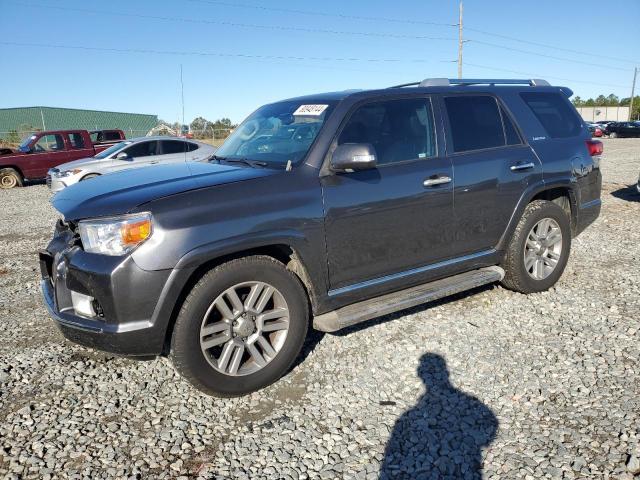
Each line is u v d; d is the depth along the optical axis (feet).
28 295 17.70
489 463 8.61
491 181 14.14
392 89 13.23
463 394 10.68
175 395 11.07
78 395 11.12
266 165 11.93
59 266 10.56
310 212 11.09
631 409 9.87
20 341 13.91
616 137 138.41
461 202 13.60
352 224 11.75
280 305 11.05
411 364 11.98
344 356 12.45
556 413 9.89
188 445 9.33
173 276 9.59
